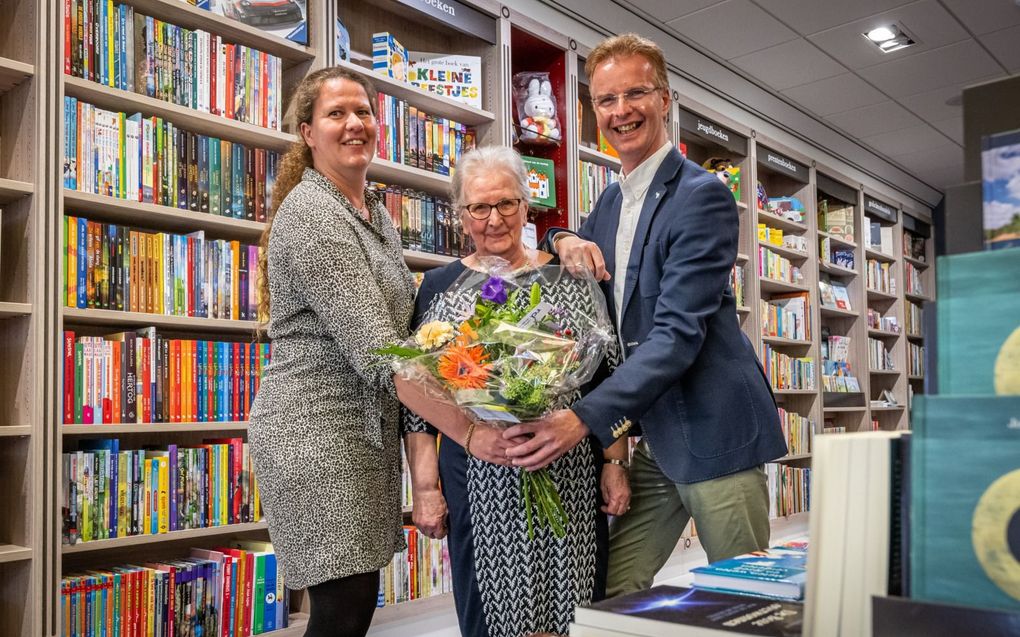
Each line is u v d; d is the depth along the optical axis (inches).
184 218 108.7
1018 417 20.4
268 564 112.3
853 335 290.4
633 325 68.5
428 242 140.4
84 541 95.3
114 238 101.3
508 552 63.7
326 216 62.6
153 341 104.0
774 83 233.5
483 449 58.4
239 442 112.9
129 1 106.7
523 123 163.0
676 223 66.3
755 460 65.6
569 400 64.2
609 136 72.1
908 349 322.7
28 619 88.4
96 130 99.8
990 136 23.0
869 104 250.2
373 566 63.7
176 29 109.1
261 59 119.3
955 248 23.5
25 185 92.1
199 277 110.3
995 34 205.0
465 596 66.0
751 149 233.0
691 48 208.1
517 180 67.1
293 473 61.9
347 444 63.1
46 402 91.7
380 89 137.1
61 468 92.7
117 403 99.9
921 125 269.7
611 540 73.2
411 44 156.3
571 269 64.9
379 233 70.4
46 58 94.8
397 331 65.8
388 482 66.7
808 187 262.8
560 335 55.4
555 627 63.5
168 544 114.0
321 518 61.8
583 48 174.4
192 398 108.0
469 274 65.7
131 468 100.3
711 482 65.2
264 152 119.8
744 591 33.1
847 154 284.2
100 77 100.7
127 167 102.9
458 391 51.0
